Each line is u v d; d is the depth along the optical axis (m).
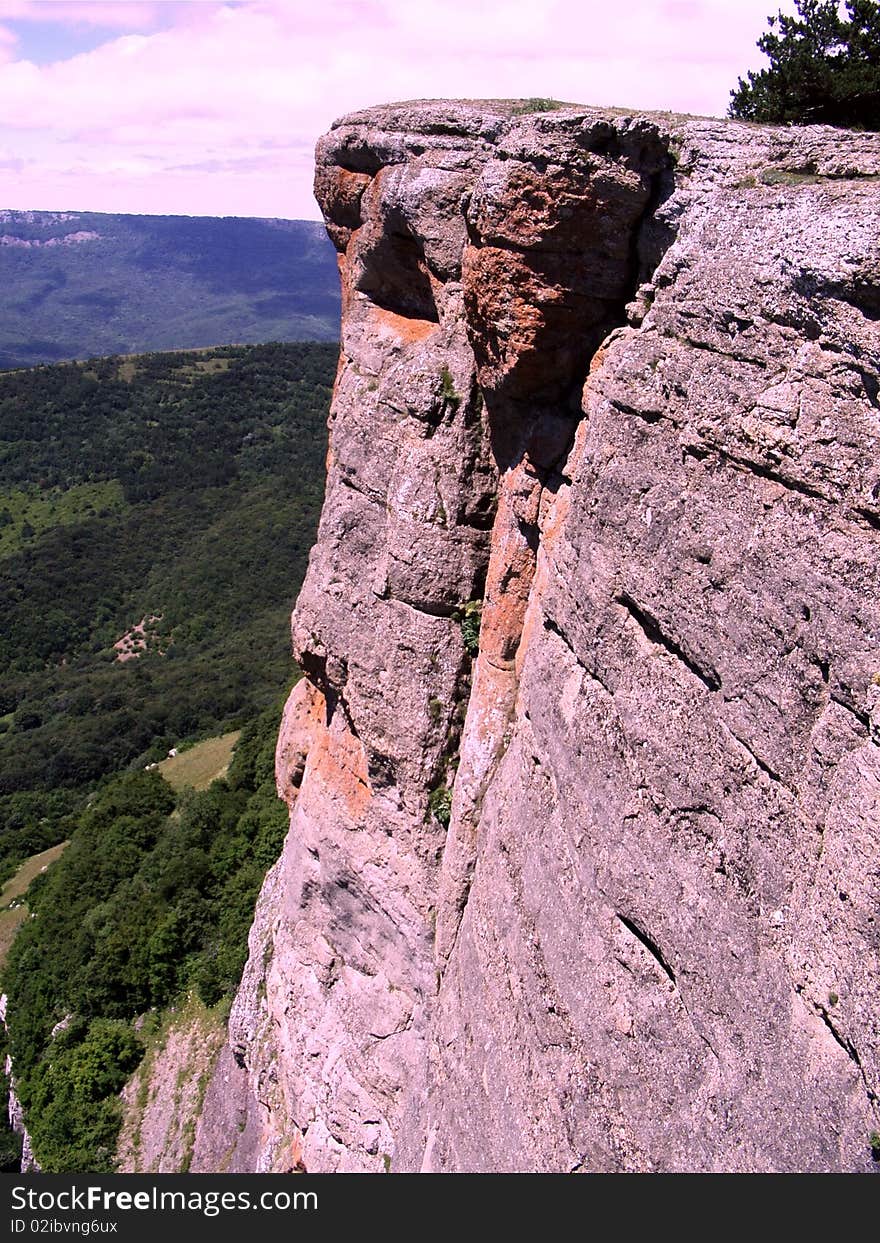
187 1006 32.59
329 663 18.75
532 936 11.66
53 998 35.62
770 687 8.44
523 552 14.06
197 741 73.81
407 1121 15.50
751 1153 8.13
